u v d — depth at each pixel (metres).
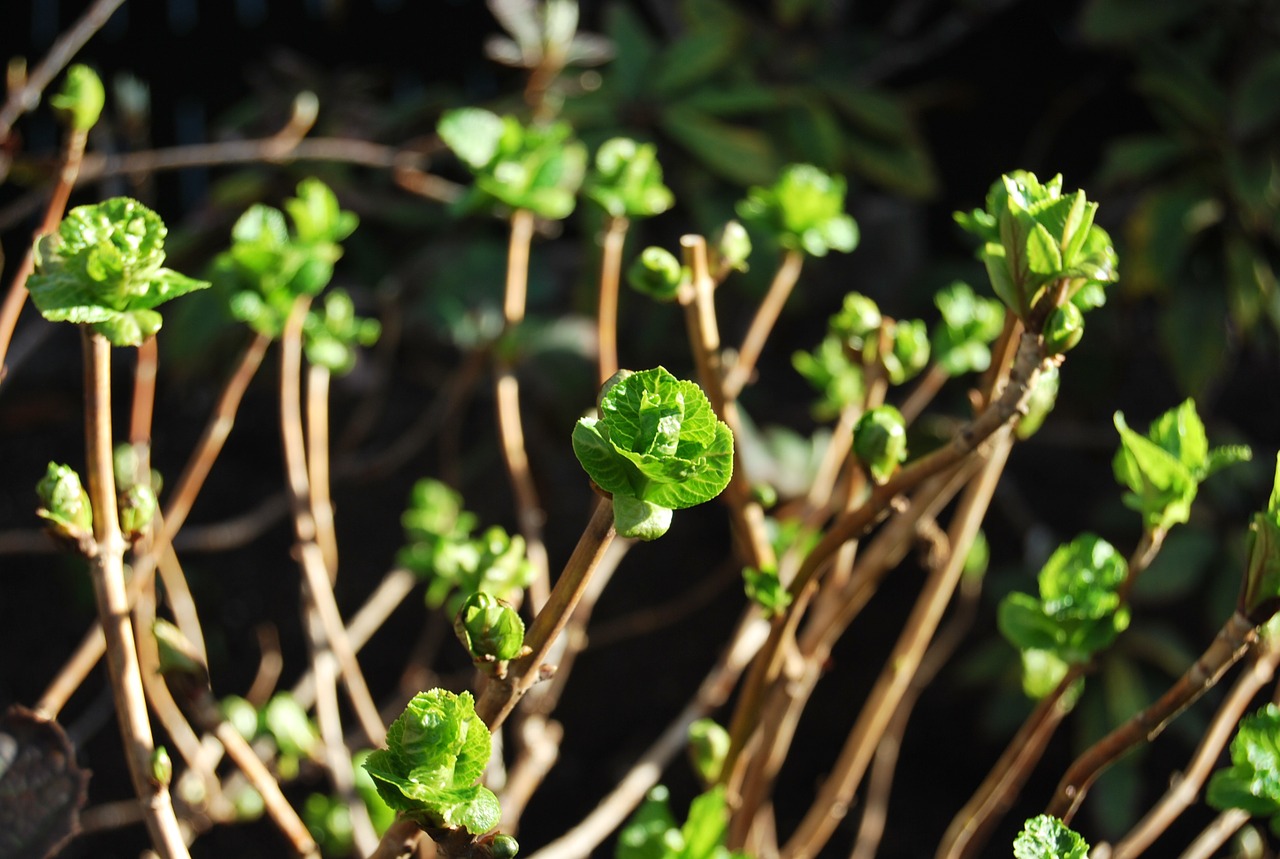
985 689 2.27
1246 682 0.90
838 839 2.01
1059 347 0.77
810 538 1.04
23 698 2.24
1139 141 2.17
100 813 1.39
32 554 2.65
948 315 1.03
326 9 3.02
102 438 0.79
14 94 1.04
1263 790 0.81
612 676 2.33
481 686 0.84
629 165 1.01
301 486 1.01
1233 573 2.01
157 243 0.79
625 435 0.72
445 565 1.03
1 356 0.92
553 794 2.10
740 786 0.95
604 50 2.18
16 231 3.07
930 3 2.80
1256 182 2.04
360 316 2.66
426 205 2.38
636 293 2.28
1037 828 0.77
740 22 2.34
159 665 0.84
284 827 0.85
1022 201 0.78
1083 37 2.21
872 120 2.34
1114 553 0.86
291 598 2.51
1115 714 1.92
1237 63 2.28
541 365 2.14
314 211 0.99
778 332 2.59
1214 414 2.84
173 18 3.04
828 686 2.30
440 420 2.82
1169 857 1.89
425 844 0.97
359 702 1.02
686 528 2.70
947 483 0.94
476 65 3.01
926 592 0.97
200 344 2.23
